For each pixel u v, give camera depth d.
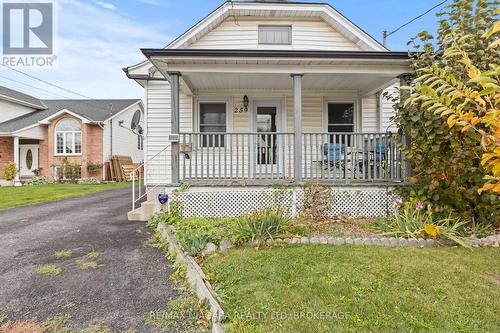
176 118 6.45
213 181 6.54
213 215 6.43
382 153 6.76
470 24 5.35
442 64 5.39
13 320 2.85
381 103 8.70
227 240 4.77
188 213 6.42
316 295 3.12
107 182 17.67
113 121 19.61
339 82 7.77
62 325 2.76
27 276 3.81
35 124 17.67
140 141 23.86
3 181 16.78
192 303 3.11
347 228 5.65
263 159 8.48
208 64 6.43
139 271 3.97
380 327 2.55
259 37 8.88
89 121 17.80
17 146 16.97
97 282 3.65
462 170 5.13
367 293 3.16
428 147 5.38
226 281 3.46
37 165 18.55
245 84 8.09
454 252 4.41
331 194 6.39
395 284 3.37
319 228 5.62
